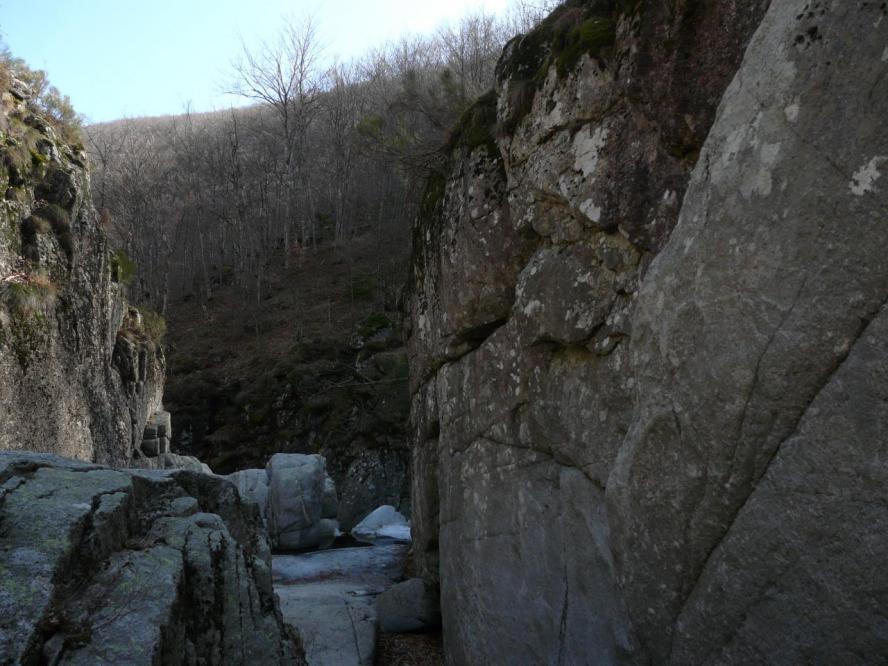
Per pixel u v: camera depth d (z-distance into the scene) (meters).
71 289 11.67
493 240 5.78
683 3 3.88
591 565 4.48
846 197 2.15
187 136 46.19
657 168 4.11
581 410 4.62
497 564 5.52
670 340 2.72
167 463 15.88
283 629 3.92
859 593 2.05
